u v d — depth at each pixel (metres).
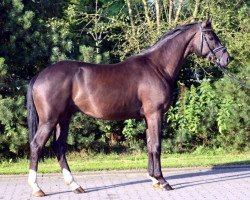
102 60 15.96
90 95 10.12
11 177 12.22
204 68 17.86
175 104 16.45
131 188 10.62
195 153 16.11
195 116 16.09
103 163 14.19
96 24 17.53
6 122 14.28
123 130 16.00
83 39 17.67
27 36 15.43
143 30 17.41
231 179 11.60
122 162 14.36
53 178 12.09
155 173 10.36
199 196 9.73
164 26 17.36
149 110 10.39
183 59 10.89
